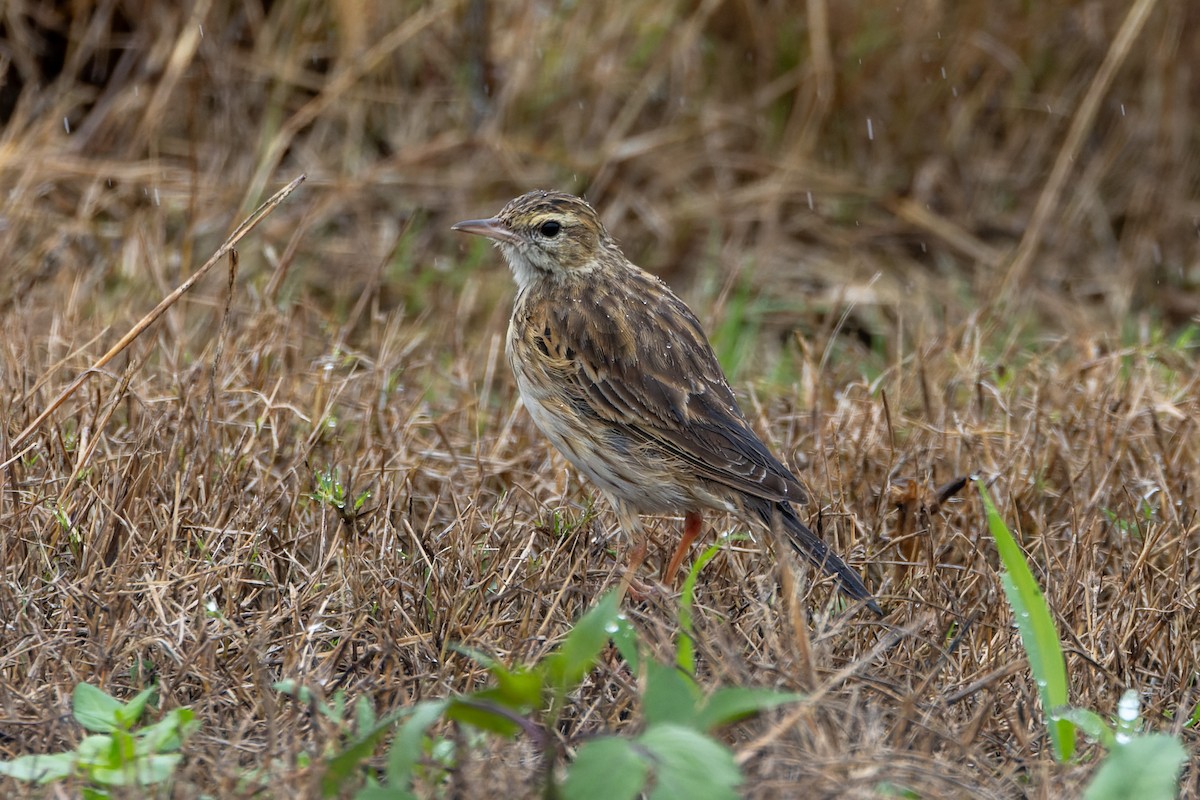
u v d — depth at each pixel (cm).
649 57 1767
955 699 784
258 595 911
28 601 855
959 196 1769
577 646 645
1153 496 1093
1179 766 708
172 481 995
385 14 1725
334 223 1619
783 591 860
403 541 980
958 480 1041
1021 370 1308
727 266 1644
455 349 1396
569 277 1106
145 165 1595
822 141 1788
